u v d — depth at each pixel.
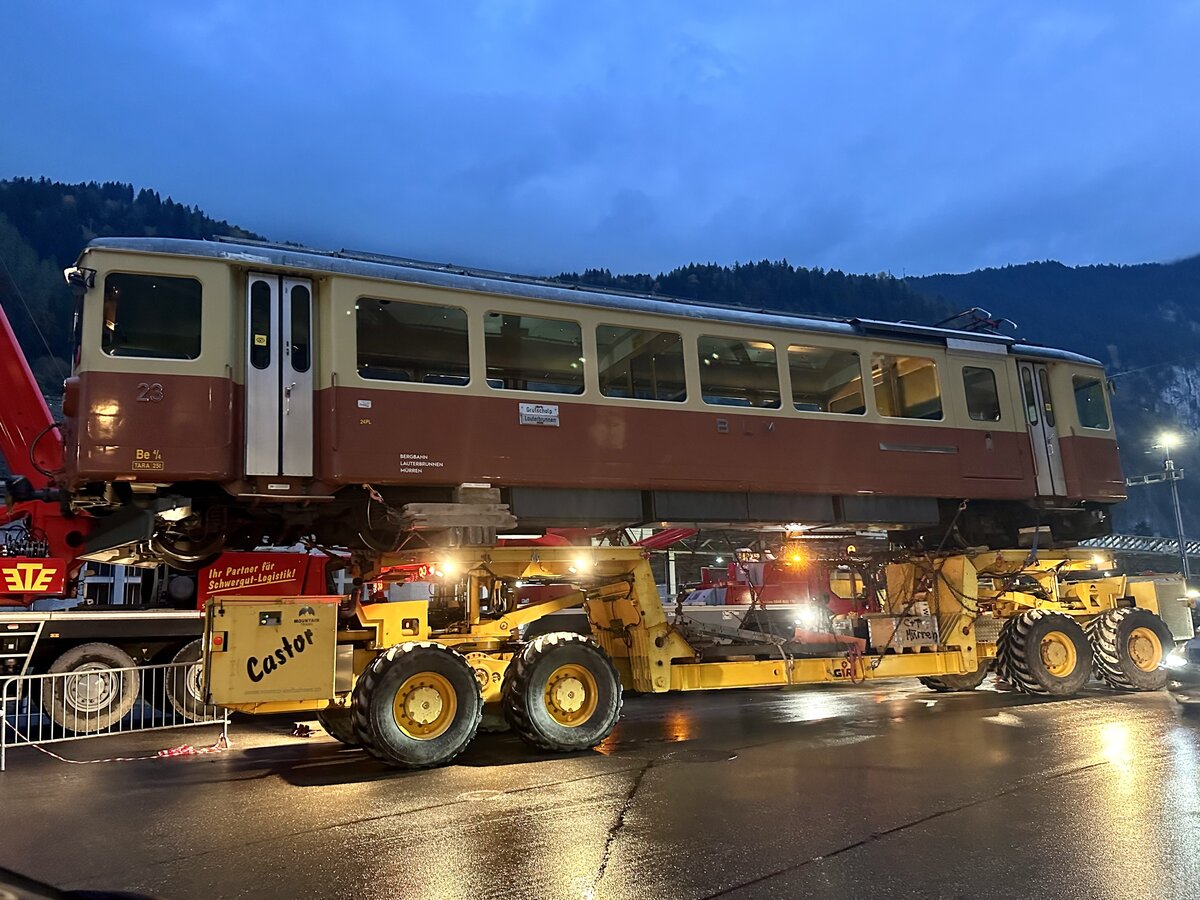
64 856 4.44
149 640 10.29
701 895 3.66
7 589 9.38
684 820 4.90
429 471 7.50
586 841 4.50
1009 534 11.35
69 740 9.03
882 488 9.64
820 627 11.20
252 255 7.28
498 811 5.21
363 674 6.84
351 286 7.52
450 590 8.73
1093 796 5.24
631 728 9.11
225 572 10.16
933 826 4.65
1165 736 7.31
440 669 6.94
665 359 8.82
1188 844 4.25
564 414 8.15
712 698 12.48
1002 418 10.71
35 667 9.77
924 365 10.44
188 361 6.93
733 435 8.91
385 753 6.59
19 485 9.72
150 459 6.71
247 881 3.97
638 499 8.53
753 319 9.34
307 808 5.43
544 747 7.25
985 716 8.82
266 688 6.59
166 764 7.36
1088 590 11.59
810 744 7.48
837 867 4.00
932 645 10.17
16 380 10.11
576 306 8.43
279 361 7.31
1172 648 11.06
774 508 9.20
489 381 8.15
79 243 128.50
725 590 14.82
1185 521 185.50
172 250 7.07
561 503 8.15
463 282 7.99
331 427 7.25
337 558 10.05
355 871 4.07
